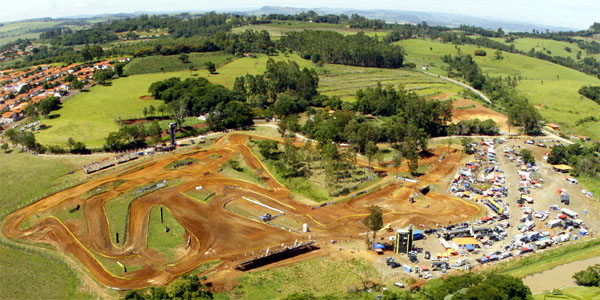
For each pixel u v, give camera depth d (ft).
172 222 443.73
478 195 519.60
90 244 403.95
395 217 464.65
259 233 428.15
